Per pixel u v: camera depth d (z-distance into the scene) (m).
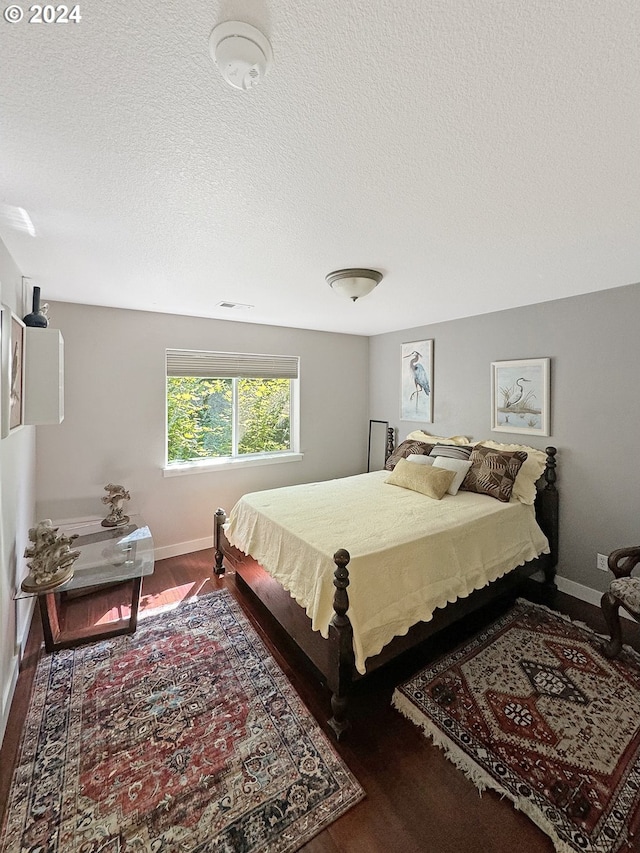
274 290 2.65
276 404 4.23
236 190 1.35
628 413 2.54
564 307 2.85
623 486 2.58
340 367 4.56
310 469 4.38
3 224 1.60
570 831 1.27
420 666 2.07
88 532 2.86
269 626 2.44
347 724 1.63
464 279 2.41
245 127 1.02
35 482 2.87
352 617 1.69
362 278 2.20
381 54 0.80
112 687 1.92
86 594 2.85
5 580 1.78
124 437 3.26
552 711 1.76
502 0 0.69
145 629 2.40
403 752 1.57
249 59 0.76
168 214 1.53
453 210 1.51
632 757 1.53
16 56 0.79
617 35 0.75
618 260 2.07
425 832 1.28
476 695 1.86
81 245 1.83
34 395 2.04
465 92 0.90
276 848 1.23
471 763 1.51
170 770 1.48
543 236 1.76
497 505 2.71
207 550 3.67
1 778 1.45
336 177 1.27
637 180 1.29
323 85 0.87
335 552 1.87
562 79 0.86
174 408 3.64
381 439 4.62
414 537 2.12
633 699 1.83
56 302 2.95
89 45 0.77
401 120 0.99
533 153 1.14
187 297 2.84
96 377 3.12
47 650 2.17
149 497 3.41
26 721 1.71
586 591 2.77
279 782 1.44
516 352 3.18
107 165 1.19
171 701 1.82
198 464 3.68
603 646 2.17
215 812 1.33
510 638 2.31
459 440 3.59
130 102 0.92
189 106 0.94
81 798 1.38
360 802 1.37
